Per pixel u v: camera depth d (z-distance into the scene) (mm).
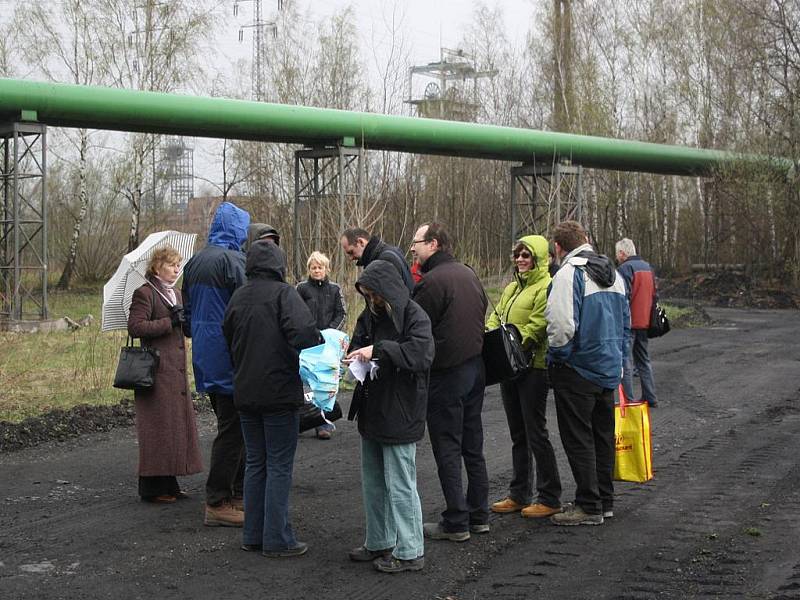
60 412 9352
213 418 9930
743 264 34219
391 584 4973
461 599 4746
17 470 7559
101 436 8945
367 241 6281
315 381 6020
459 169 35875
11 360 12742
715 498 6668
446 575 5109
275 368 5293
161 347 6535
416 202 29625
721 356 15727
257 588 4906
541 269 6223
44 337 15945
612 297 5957
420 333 5117
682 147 29219
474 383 5723
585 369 5914
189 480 7340
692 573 5059
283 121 19203
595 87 37250
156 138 33844
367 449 5344
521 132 23859
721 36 36875
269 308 5301
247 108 18703
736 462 7836
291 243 27875
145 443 6473
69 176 35500
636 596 4719
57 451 8297
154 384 6473
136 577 5059
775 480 7188
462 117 41125
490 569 5203
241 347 5340
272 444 5402
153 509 6441
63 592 4816
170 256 6602
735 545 5547
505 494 6887
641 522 6082
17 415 9352
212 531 5934
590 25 39156
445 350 5559
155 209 35812
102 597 4754
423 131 21484
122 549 5547
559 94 39469
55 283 33031
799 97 30516
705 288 32562
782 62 31406
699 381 12727
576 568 5184
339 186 20703
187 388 6652
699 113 37594
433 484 7129
